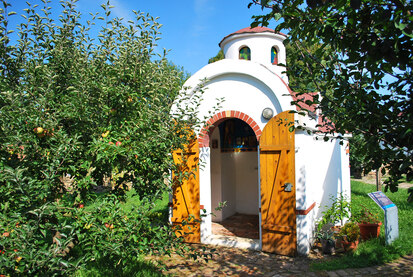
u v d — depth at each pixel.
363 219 7.71
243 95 7.75
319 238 7.20
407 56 2.35
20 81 4.52
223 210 10.30
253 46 10.16
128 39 5.13
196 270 6.11
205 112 8.13
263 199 7.21
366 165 3.18
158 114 5.08
